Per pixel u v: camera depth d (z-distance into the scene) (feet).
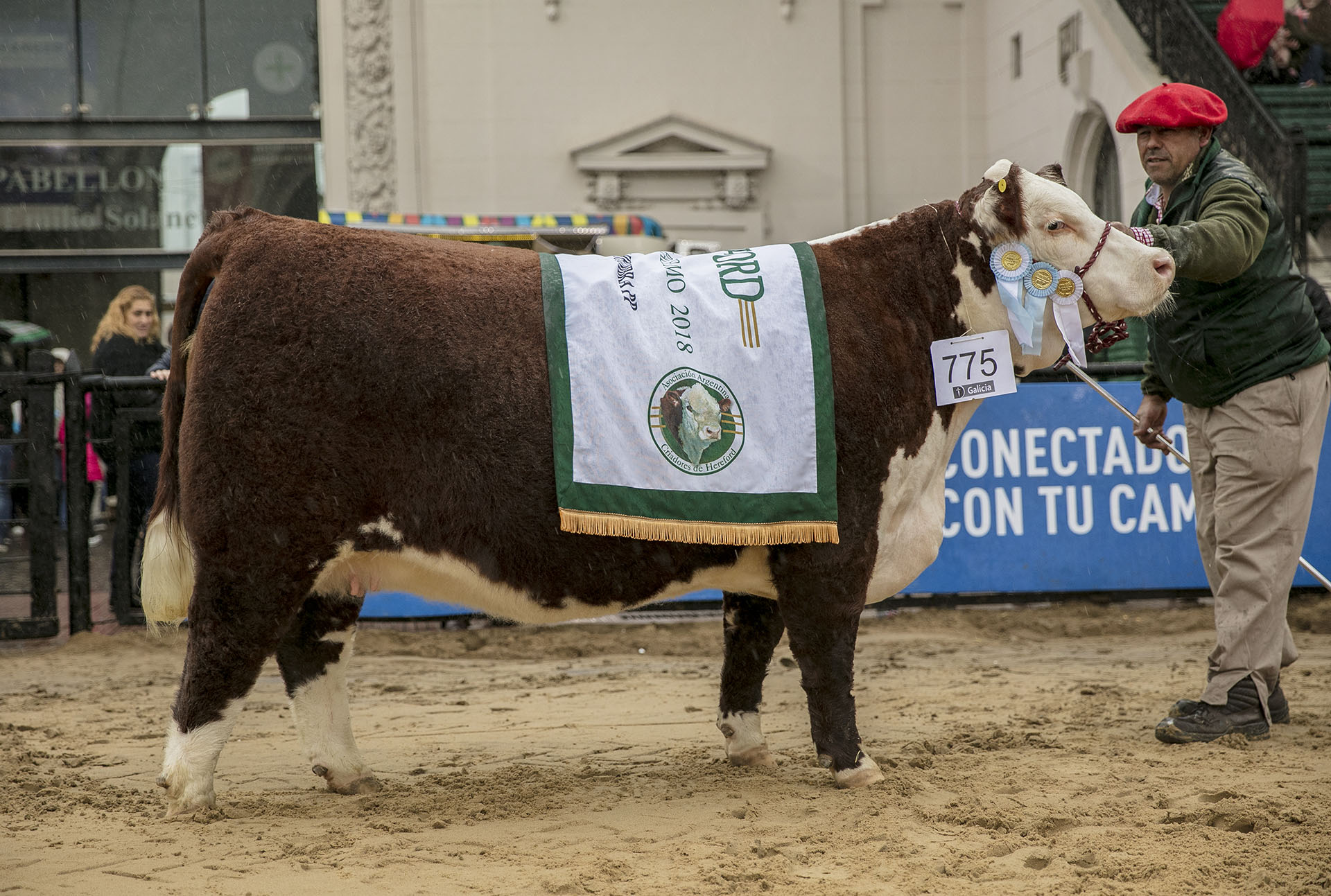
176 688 23.13
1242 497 17.15
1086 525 29.63
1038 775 14.83
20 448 29.22
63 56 61.98
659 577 13.74
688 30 66.08
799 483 13.55
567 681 23.21
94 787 15.14
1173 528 29.66
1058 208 14.40
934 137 67.51
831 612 14.01
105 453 29.37
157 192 62.95
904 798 13.88
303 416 12.90
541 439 13.14
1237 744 16.40
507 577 13.38
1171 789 14.25
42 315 62.54
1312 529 29.30
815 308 13.99
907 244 14.67
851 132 67.00
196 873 11.61
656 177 66.28
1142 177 49.47
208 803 13.50
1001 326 14.65
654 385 13.38
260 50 63.72
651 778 15.20
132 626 29.58
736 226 66.64
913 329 14.42
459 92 65.21
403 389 12.98
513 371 13.16
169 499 13.75
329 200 64.44
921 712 19.34
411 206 64.95
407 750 17.22
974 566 29.63
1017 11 62.80
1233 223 16.16
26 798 14.46
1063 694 20.70
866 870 11.51
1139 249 14.47
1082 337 14.47
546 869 11.64
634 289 13.76
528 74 65.41
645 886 11.11
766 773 15.39
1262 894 10.90
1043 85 59.93
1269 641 17.03
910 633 28.30
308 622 14.51
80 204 62.18
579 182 65.98
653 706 20.48
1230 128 45.96
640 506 13.21
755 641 15.53
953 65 67.41
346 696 14.90
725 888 11.01
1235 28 52.31
